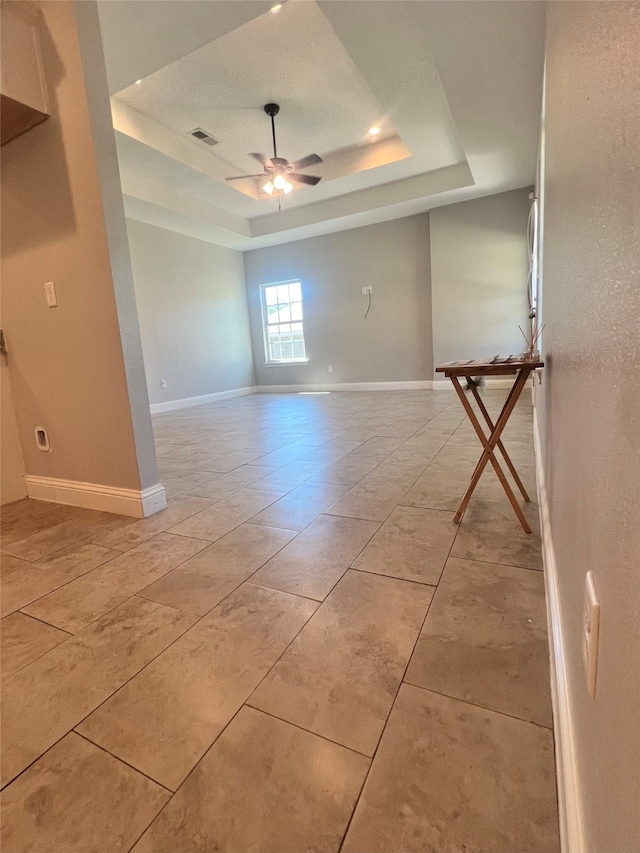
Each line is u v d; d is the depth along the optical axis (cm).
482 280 600
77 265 199
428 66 314
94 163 183
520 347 594
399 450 302
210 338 713
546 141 188
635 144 33
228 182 532
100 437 213
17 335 228
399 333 690
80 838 70
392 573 143
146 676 104
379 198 591
